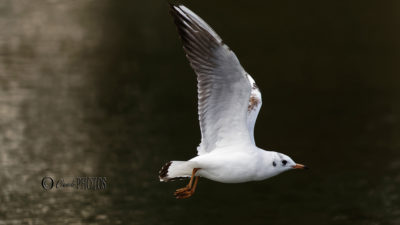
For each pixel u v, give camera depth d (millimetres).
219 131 9141
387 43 30109
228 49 8398
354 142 20578
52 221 14602
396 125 22062
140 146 18922
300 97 24547
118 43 28656
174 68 26109
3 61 26094
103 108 21984
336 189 17281
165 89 24062
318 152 19766
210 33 8445
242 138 9094
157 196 16047
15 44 28078
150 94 23500
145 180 16734
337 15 33625
